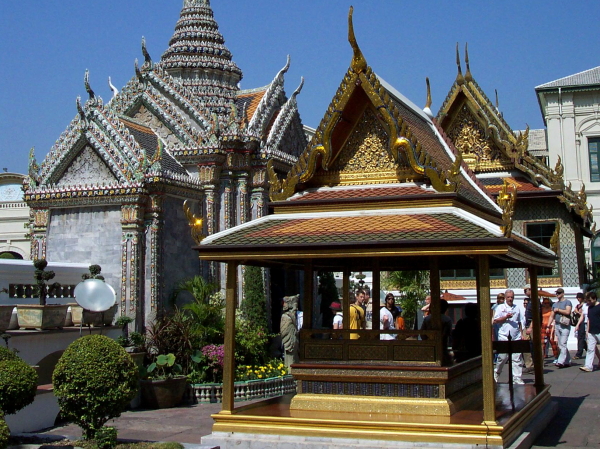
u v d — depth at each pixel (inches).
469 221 453.1
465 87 1206.3
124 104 1096.2
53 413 615.5
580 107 1907.0
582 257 1307.8
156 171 917.8
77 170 964.6
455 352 589.9
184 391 752.3
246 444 457.4
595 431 539.5
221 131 1047.6
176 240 964.6
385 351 482.0
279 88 1170.0
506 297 751.1
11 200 2180.1
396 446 428.1
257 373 808.3
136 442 476.4
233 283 490.0
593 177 1893.5
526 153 1185.4
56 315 681.0
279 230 482.9
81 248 936.3
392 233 445.4
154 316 897.5
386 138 519.5
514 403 530.0
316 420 449.1
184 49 1261.1
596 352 957.2
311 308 522.6
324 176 530.9
